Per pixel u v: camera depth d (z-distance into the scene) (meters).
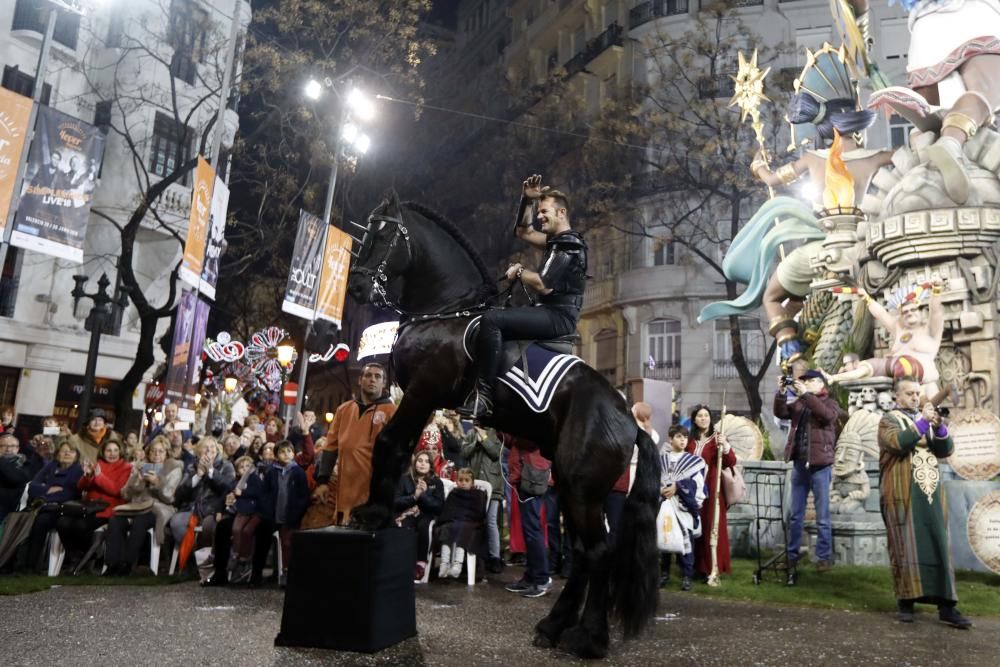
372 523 4.79
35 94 12.91
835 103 15.62
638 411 8.76
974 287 11.48
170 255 26.20
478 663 4.26
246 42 26.41
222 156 27.28
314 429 12.49
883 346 12.61
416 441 5.15
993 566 7.75
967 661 4.69
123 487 9.01
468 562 8.16
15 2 22.83
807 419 8.23
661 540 7.67
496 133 39.34
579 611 4.92
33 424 22.41
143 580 8.13
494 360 4.75
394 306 5.39
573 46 41.66
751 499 10.48
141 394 25.72
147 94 25.11
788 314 15.38
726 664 4.45
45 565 8.64
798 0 32.78
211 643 4.50
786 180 15.52
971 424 9.44
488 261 38.03
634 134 31.50
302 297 15.10
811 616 6.30
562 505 4.85
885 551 9.27
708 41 30.22
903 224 11.88
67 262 23.78
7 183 10.19
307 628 4.46
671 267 31.62
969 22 12.70
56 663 3.95
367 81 25.98
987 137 12.04
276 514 7.61
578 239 5.09
